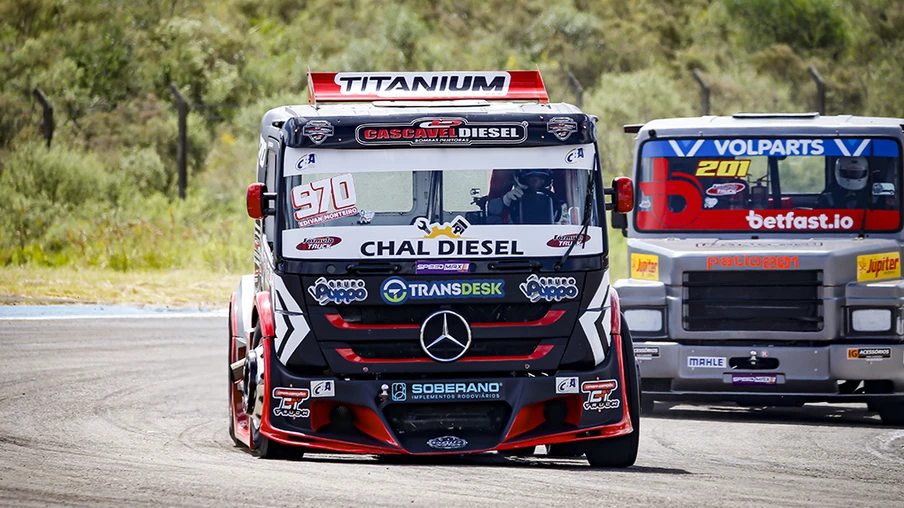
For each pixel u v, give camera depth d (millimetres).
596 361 33594
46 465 33156
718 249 47781
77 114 147500
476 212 33312
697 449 39250
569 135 33969
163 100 154750
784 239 48906
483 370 32906
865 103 166625
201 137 143375
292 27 189125
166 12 177000
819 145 49219
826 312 46812
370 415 32688
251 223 111625
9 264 96625
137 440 39688
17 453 35594
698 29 198750
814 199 49125
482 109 34875
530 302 33125
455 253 33000
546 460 36625
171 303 83250
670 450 39000
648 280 48531
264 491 28875
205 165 140500
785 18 188125
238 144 143875
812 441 41438
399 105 36250
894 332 46719
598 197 34000
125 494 28594
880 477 33500
